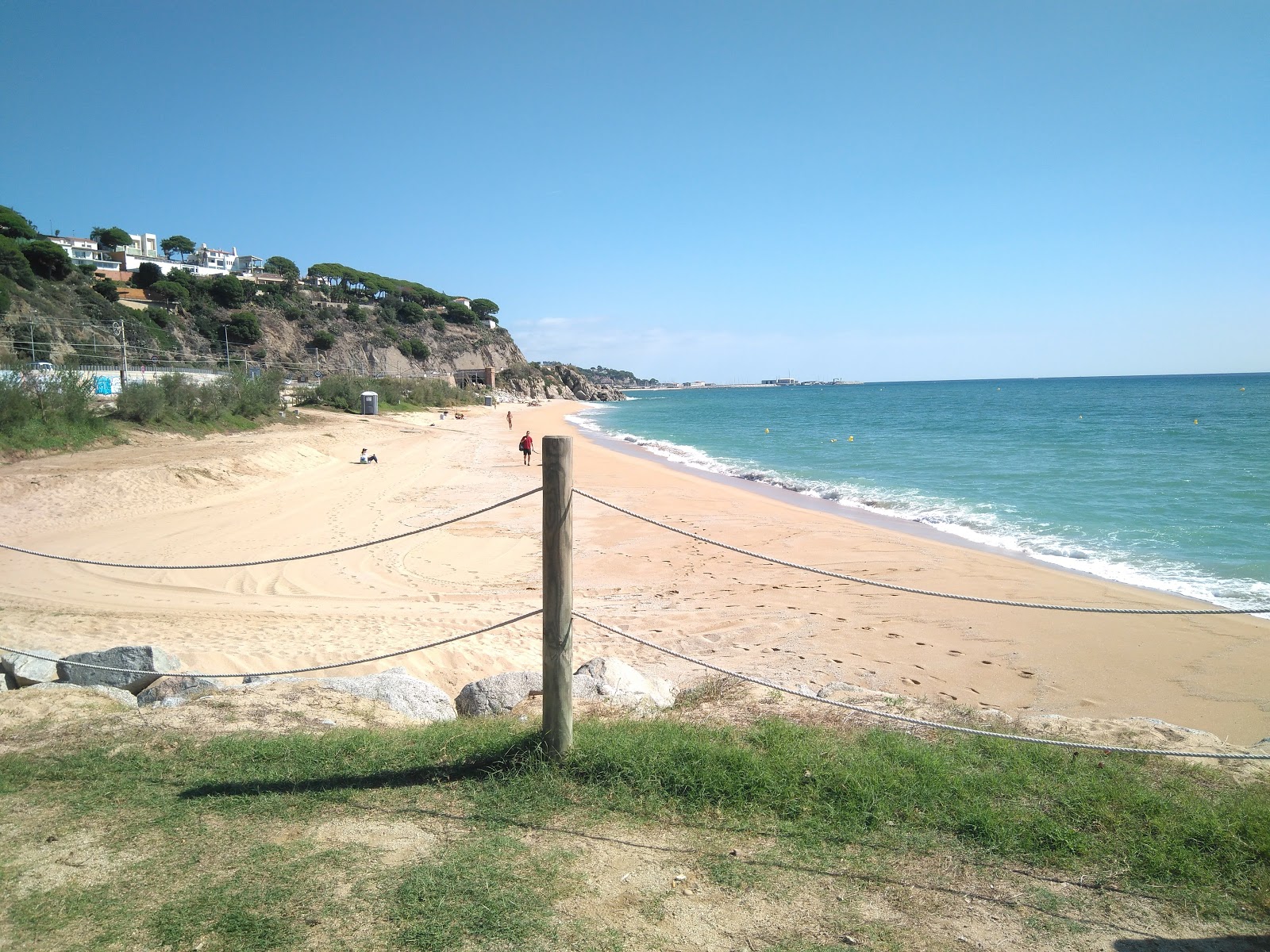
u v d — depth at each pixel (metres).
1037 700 8.29
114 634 9.78
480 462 32.06
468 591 12.91
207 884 3.43
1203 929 3.20
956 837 3.88
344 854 3.67
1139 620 11.07
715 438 50.44
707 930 3.15
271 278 123.50
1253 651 9.76
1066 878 3.56
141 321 70.94
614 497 23.30
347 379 60.34
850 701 6.18
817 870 3.61
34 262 63.94
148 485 20.39
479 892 3.36
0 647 8.17
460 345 134.50
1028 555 15.35
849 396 165.25
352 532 17.45
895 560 15.02
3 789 4.38
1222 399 90.44
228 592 12.50
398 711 6.26
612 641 10.18
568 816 4.09
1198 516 18.78
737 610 11.73
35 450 23.78
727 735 5.04
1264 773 4.63
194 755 4.86
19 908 3.25
